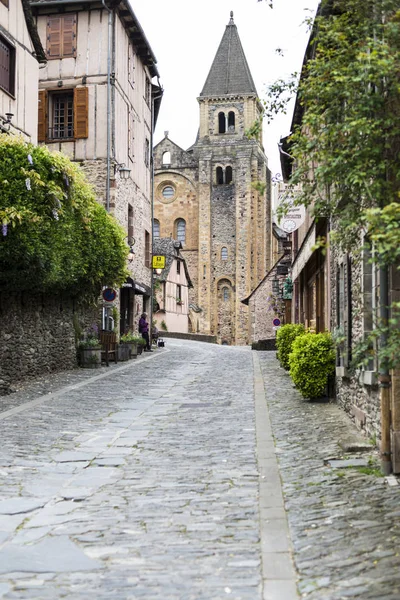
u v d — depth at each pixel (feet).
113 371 64.90
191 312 229.25
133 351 83.92
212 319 241.35
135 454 27.68
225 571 14.98
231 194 242.58
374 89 19.49
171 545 16.72
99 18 85.46
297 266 77.77
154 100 113.19
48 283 52.01
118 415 37.93
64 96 87.25
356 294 30.94
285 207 20.90
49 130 86.84
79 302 69.72
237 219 238.48
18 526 18.67
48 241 48.21
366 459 25.25
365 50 18.71
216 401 43.24
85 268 61.57
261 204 246.06
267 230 252.42
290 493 21.15
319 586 13.94
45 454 27.78
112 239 66.18
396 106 19.40
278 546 16.48
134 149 96.68
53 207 47.73
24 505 20.58
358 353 19.74
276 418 35.68
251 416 36.58
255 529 17.76
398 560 15.03
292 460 25.66
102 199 84.28
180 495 21.25
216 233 242.99
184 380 57.47
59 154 50.37
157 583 14.38
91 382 54.80
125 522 18.67
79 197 56.65
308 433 30.91
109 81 84.28
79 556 16.16
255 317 179.32
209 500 20.58
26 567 15.53
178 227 248.11
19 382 52.19
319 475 23.16
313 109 20.29
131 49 94.84
